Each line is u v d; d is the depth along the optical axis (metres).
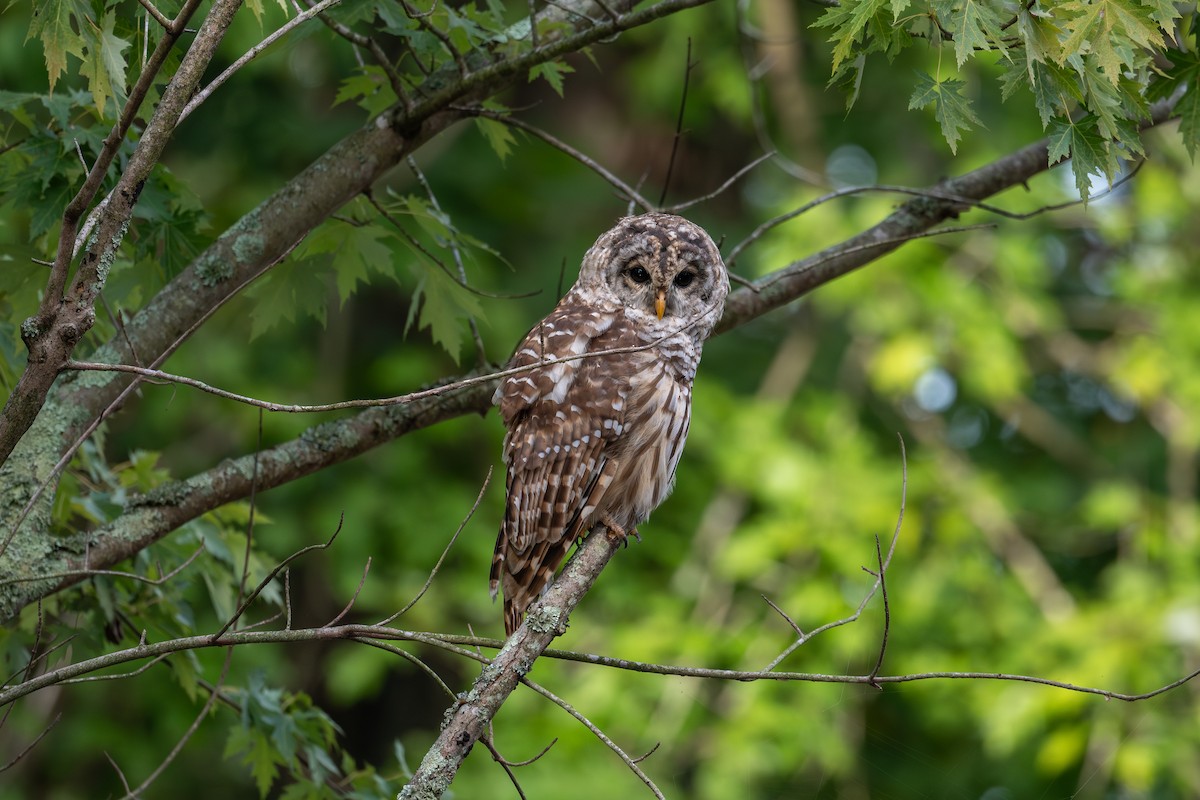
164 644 4.69
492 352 15.45
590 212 17.23
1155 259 16.27
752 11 16.06
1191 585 14.02
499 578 6.69
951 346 15.44
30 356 4.30
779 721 12.62
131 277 6.70
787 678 4.65
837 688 13.03
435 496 15.44
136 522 6.00
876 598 13.69
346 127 15.99
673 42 16.41
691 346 6.93
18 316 6.51
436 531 15.09
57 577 5.04
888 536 14.02
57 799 14.23
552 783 12.66
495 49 6.64
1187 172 15.55
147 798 14.45
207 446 16.34
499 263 16.75
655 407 6.63
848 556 13.84
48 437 5.85
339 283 6.90
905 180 16.73
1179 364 15.39
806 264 7.41
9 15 13.79
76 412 5.92
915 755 8.56
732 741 12.59
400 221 7.13
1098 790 13.20
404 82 6.62
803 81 17.14
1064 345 16.42
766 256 15.41
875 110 17.22
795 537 14.09
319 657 16.39
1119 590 14.40
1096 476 16.53
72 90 6.40
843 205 16.28
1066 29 4.88
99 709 14.66
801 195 15.46
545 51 5.89
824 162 15.78
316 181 6.31
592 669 13.55
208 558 7.23
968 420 18.02
